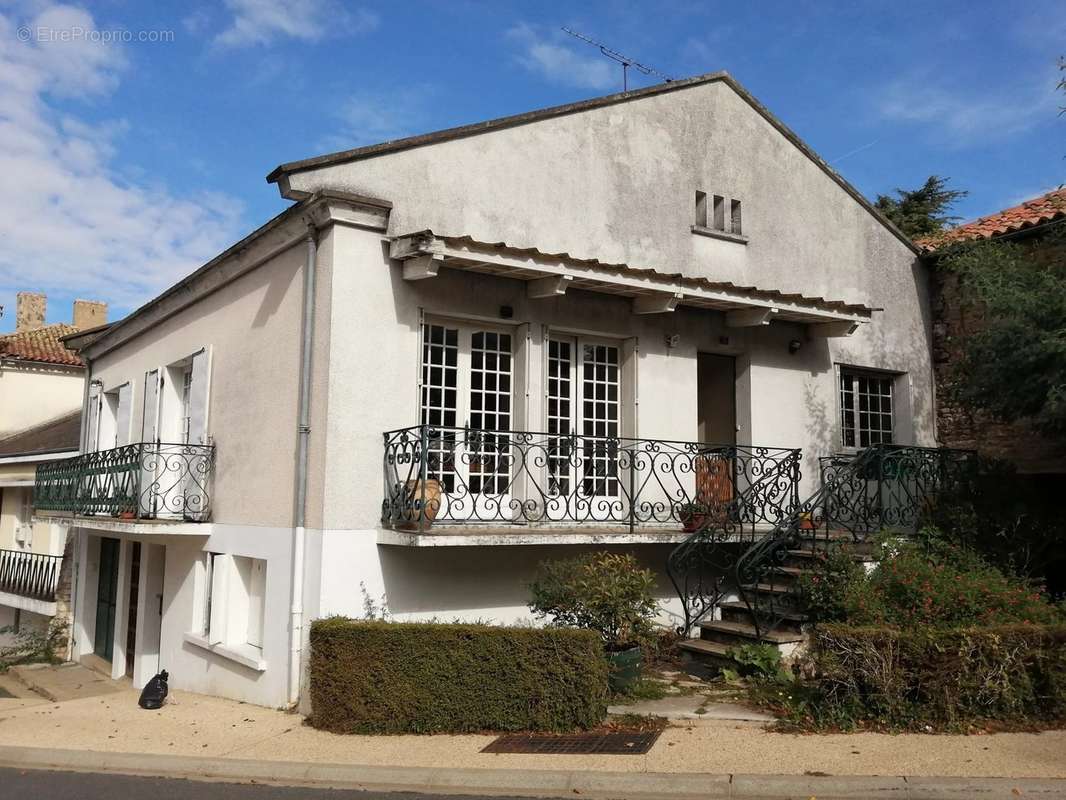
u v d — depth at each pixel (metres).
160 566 12.03
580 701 6.86
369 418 8.16
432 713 7.04
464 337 9.00
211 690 9.76
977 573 8.39
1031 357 8.78
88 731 8.07
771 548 8.98
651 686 7.77
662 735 6.61
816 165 12.09
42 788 6.42
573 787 5.79
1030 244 11.11
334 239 8.16
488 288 8.98
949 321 12.62
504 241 9.21
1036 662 6.67
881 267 12.45
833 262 11.99
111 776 6.73
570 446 9.39
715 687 7.87
